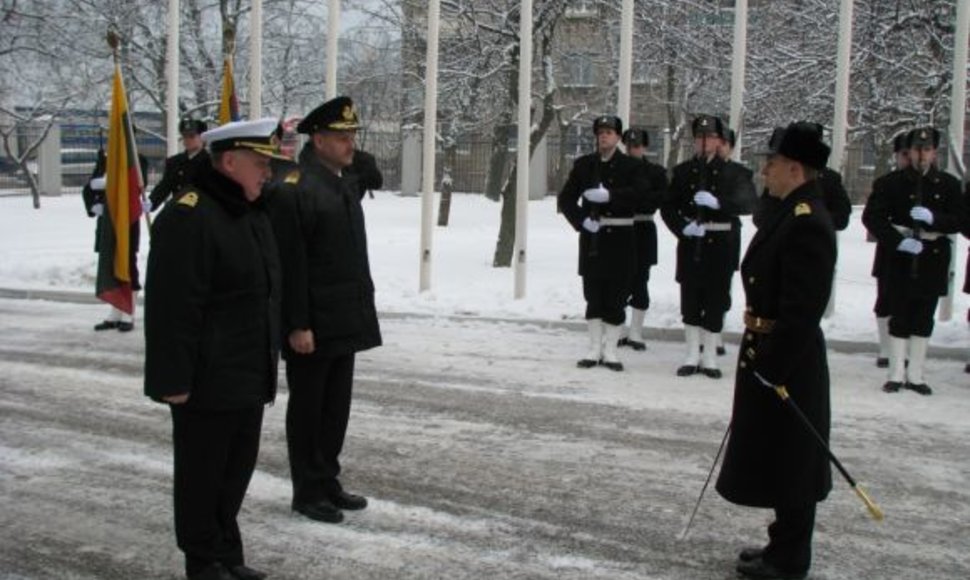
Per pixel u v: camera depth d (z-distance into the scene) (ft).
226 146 14.62
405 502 19.70
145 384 14.26
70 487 20.31
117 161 35.17
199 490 14.83
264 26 71.56
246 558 16.94
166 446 23.06
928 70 49.67
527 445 23.44
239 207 14.76
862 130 52.31
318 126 18.30
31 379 29.35
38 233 67.10
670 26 62.08
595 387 28.94
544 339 35.55
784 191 15.99
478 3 54.60
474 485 20.71
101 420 25.12
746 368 16.03
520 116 40.16
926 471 22.02
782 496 15.58
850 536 18.35
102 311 41.45
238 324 14.75
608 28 65.10
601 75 85.40
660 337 36.35
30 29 72.38
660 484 20.94
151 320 14.16
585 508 19.52
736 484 15.98
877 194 29.58
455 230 72.59
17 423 24.80
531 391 28.40
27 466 21.59
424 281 41.88
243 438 15.31
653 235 34.60
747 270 16.19
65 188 119.75
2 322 38.78
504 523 18.69
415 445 23.32
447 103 63.87
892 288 28.81
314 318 18.02
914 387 28.86
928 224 28.09
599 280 30.89
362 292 18.70
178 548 16.79
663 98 91.35
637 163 30.76
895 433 24.81
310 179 18.11
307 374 18.40
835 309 37.65
